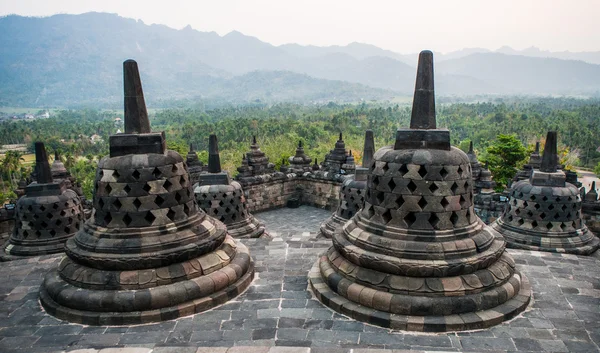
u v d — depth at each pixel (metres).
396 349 7.63
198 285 9.46
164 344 8.09
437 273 8.63
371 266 9.09
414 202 8.95
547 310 9.27
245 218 18.38
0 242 19.69
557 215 15.05
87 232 9.91
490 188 27.09
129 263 9.15
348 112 131.25
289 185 31.67
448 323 8.30
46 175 15.97
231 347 7.55
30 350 7.95
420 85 9.23
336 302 9.25
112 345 8.09
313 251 13.28
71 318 9.05
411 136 9.23
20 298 10.30
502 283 9.18
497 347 7.80
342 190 17.97
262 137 90.38
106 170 9.60
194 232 10.07
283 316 9.12
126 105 9.84
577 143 83.19
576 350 7.72
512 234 15.57
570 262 12.30
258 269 11.80
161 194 9.71
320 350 7.36
